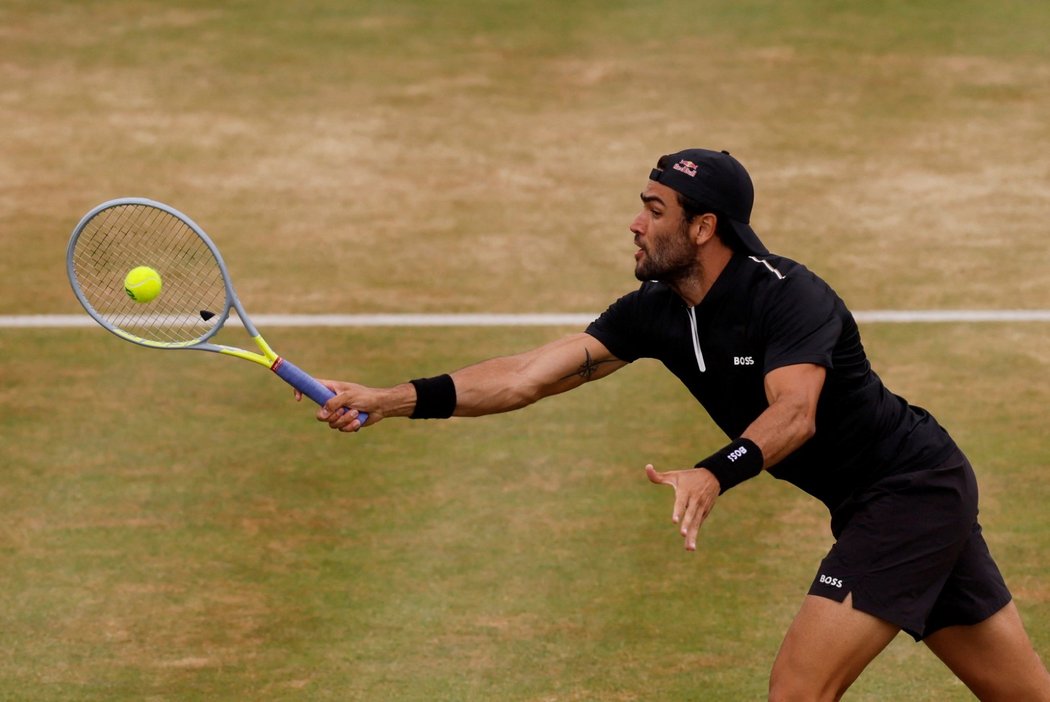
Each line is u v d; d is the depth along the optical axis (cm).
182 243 3903
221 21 5650
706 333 1672
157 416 3061
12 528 2583
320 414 1794
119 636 2217
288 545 2519
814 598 1625
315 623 2253
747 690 2059
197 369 3300
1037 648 2164
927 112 4872
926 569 1633
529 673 2108
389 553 2488
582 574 2412
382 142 4653
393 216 4169
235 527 2588
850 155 4556
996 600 1712
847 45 5394
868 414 1658
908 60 5269
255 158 4541
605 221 4125
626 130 4728
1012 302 3650
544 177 4412
